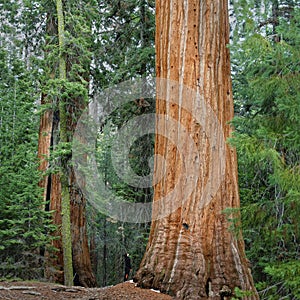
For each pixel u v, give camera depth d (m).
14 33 14.91
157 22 8.28
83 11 12.59
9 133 11.16
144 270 7.17
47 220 10.45
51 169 10.95
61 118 11.29
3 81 12.59
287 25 4.88
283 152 5.02
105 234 18.50
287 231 4.84
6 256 10.01
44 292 7.45
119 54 14.22
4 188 10.11
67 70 12.38
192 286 6.61
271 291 5.09
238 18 6.04
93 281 13.69
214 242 6.95
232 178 7.36
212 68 7.54
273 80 4.70
